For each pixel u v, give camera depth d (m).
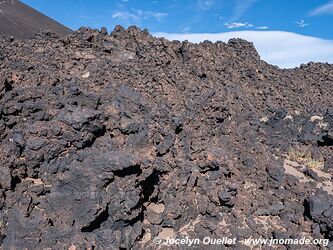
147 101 11.34
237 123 13.02
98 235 7.05
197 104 12.58
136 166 7.61
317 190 10.28
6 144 8.37
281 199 9.77
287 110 17.28
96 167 7.29
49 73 12.57
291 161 12.76
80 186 7.23
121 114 9.75
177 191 8.85
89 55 15.87
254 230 8.45
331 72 22.97
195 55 17.67
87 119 8.36
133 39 17.72
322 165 12.72
